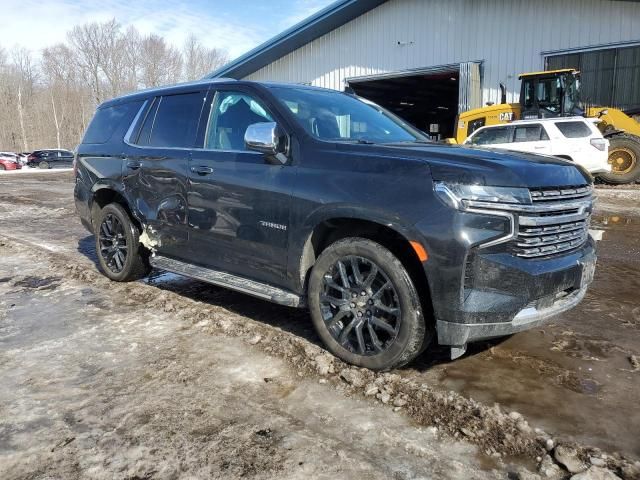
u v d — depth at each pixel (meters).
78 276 5.65
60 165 38.94
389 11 20.36
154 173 4.66
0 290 5.18
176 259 4.65
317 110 4.07
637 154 13.98
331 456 2.51
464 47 18.72
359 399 3.02
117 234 5.34
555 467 2.43
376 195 3.15
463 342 2.96
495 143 14.06
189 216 4.33
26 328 4.14
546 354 3.67
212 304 4.66
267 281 3.88
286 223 3.60
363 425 2.76
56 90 78.38
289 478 2.35
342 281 3.38
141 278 5.50
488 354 3.67
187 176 4.31
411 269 3.16
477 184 2.88
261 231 3.78
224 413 2.88
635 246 7.28
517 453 2.54
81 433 2.69
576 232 3.31
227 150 4.11
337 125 4.02
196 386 3.17
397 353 3.16
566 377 3.33
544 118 14.36
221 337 3.90
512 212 2.89
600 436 2.69
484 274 2.90
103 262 5.49
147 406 2.95
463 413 2.86
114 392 3.11
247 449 2.56
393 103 29.97
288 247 3.62
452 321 2.94
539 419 2.85
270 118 3.90
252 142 3.56
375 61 21.05
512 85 17.86
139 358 3.57
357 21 21.31
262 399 3.02
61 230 8.89
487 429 2.71
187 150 4.41
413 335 3.12
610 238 7.84
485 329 2.94
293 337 3.85
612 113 14.88
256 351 3.65
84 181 5.61
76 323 4.24
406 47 20.11
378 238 3.34
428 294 3.14
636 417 2.87
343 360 3.43
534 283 2.95
